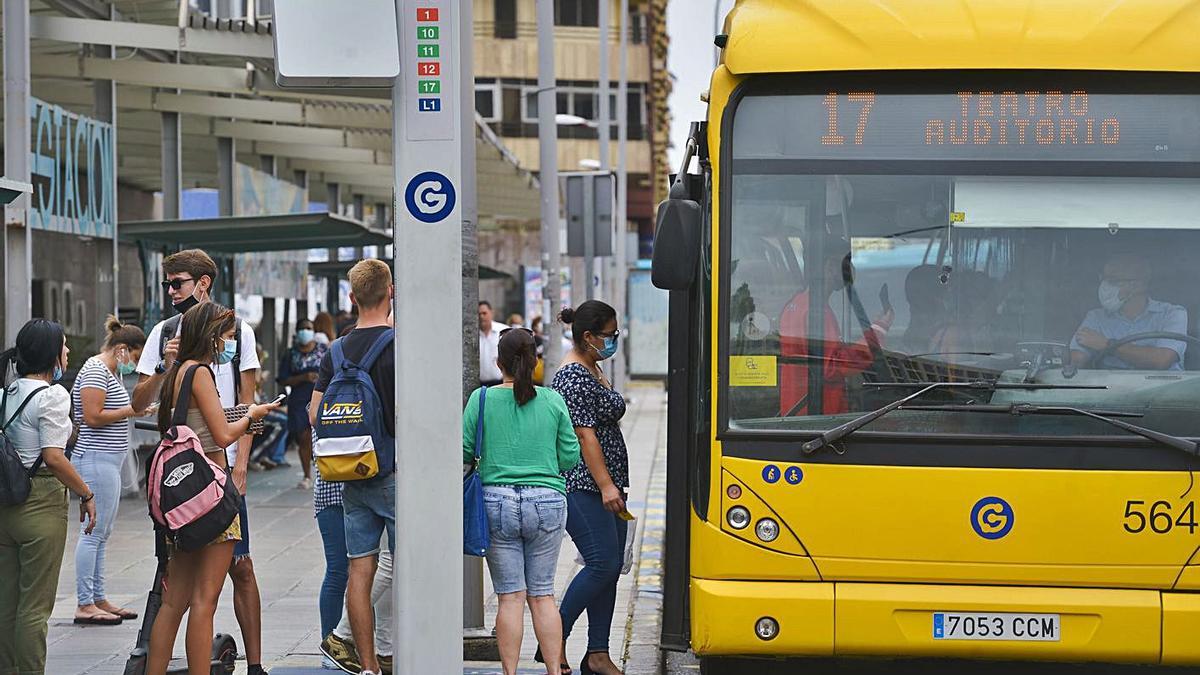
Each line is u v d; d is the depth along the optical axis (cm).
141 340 1253
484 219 5000
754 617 827
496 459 962
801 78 862
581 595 1026
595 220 2302
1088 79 852
